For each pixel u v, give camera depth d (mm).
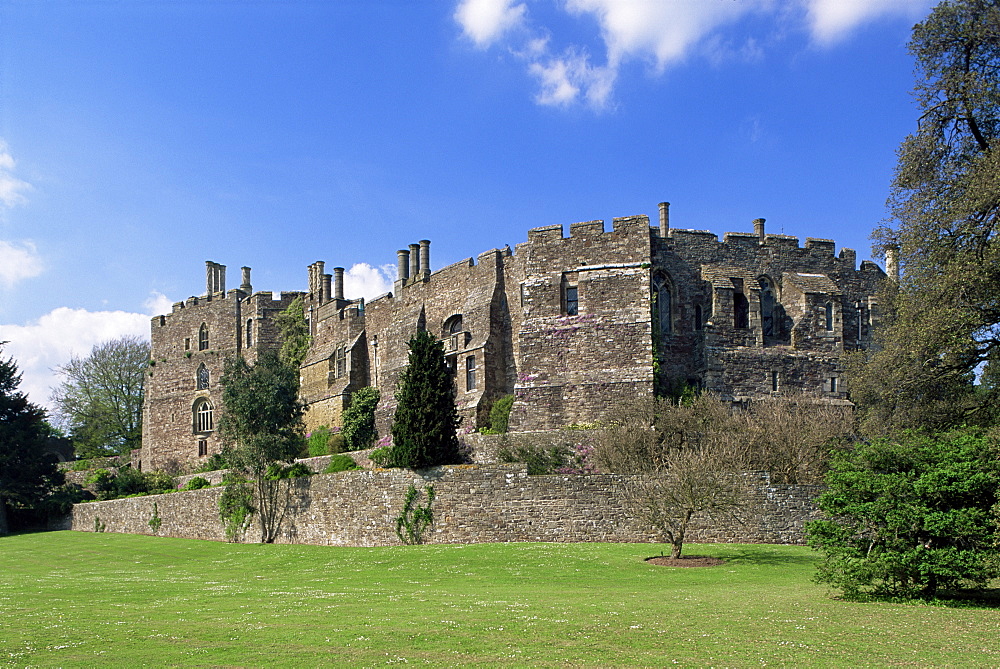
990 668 16109
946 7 36438
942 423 36406
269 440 52906
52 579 35281
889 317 47812
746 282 56156
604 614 21516
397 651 17812
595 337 55531
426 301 69188
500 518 40906
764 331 57188
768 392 54344
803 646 17781
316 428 77750
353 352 74812
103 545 53062
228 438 56688
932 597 23672
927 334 33656
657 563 32000
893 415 38844
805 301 55562
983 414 36062
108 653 18047
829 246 58750
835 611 21672
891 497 23688
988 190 31422
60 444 109688
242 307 87250
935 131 36938
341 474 46688
